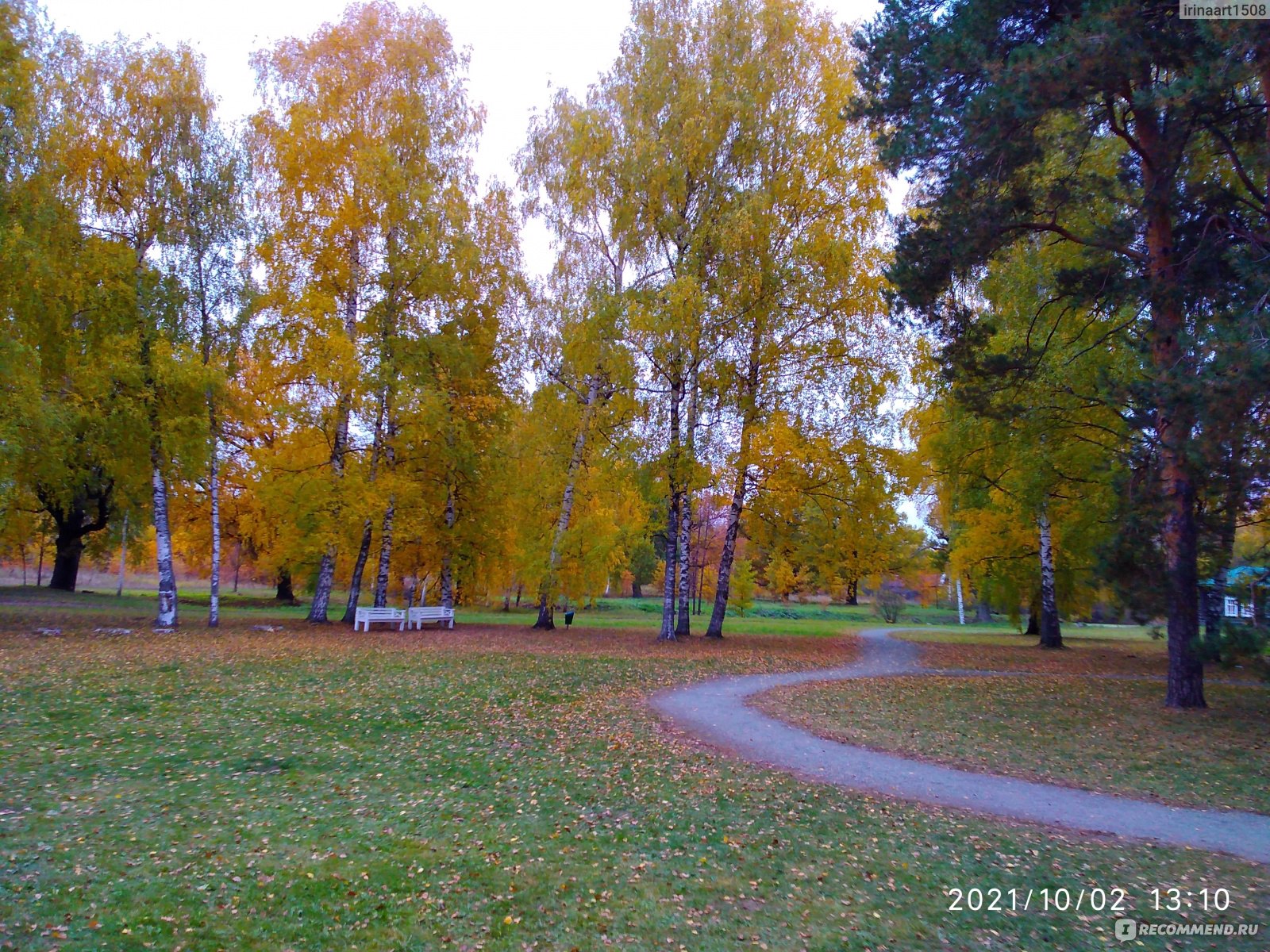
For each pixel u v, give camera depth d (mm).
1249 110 11367
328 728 10758
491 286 26375
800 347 21688
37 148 18297
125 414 19031
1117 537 13562
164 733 9977
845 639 27500
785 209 21656
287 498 22969
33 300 18031
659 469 21000
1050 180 14359
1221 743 10867
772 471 21531
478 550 27516
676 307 19391
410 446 25234
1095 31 9883
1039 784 8969
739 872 6191
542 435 24359
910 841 6988
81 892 5312
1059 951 4945
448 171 25562
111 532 37125
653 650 20828
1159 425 12375
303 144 22328
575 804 7875
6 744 9008
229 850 6250
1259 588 11617
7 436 17219
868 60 13625
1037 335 17734
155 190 20281
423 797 7969
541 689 14297
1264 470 10523
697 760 9742
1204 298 12570
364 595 48594
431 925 5121
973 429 19375
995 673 18703
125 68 20375
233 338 21203
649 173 21250
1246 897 5816
